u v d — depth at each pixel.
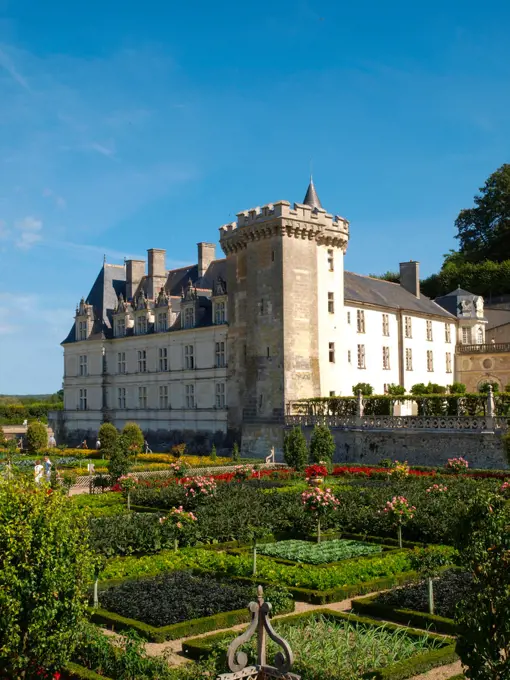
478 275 100.38
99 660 13.91
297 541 27.11
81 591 12.54
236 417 63.44
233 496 33.84
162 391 71.75
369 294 71.12
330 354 63.75
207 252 73.19
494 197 107.75
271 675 11.27
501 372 78.12
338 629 15.91
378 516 27.70
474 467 46.12
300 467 47.00
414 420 49.78
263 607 11.61
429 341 77.00
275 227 60.25
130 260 80.00
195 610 17.92
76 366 82.19
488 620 10.65
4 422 106.19
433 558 18.19
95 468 50.31
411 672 13.88
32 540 12.02
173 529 24.97
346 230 65.50
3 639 11.72
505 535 11.16
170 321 71.44
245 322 63.09
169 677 12.61
